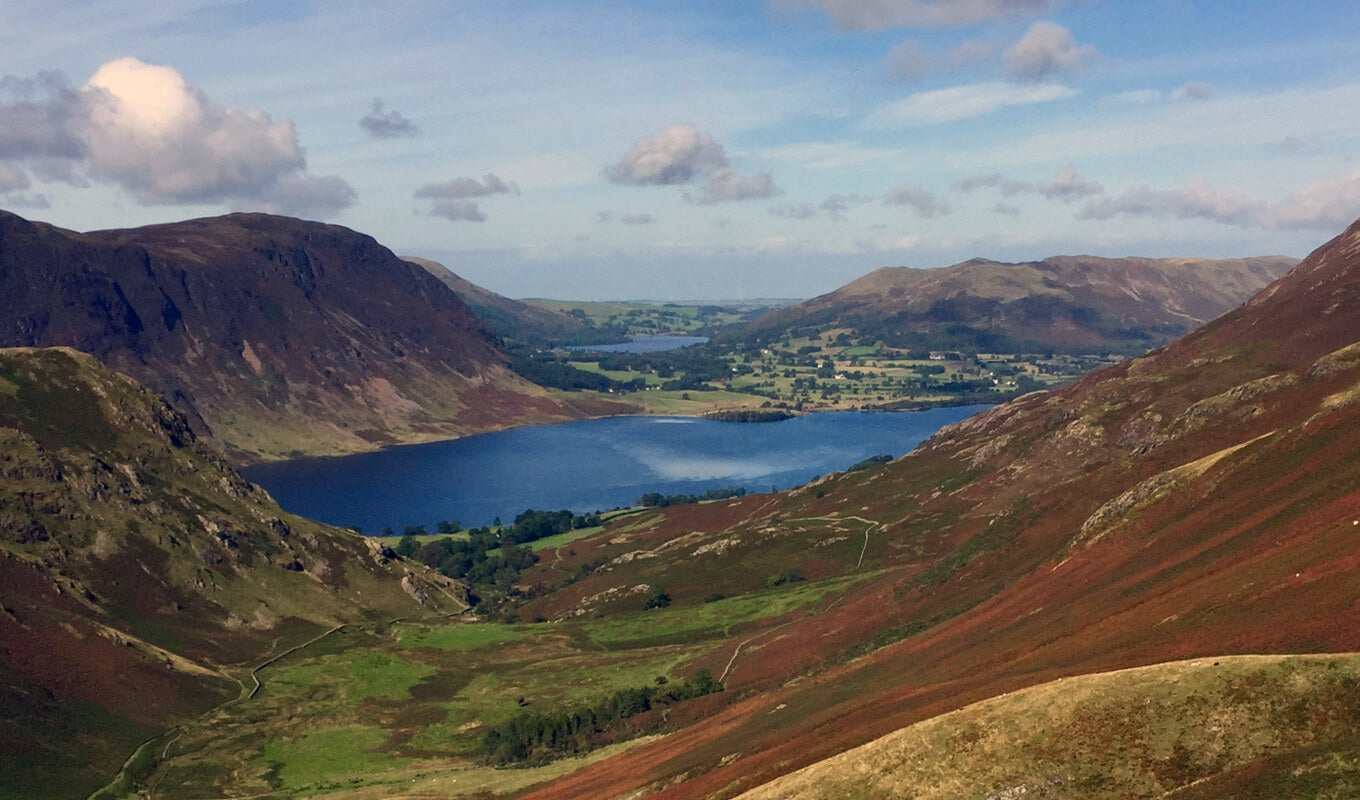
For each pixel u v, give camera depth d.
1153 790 71.38
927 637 166.00
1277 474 145.50
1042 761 77.62
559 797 144.88
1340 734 69.19
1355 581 85.88
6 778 173.75
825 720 121.31
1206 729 74.00
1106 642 105.06
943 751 83.12
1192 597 106.62
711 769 122.50
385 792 171.12
